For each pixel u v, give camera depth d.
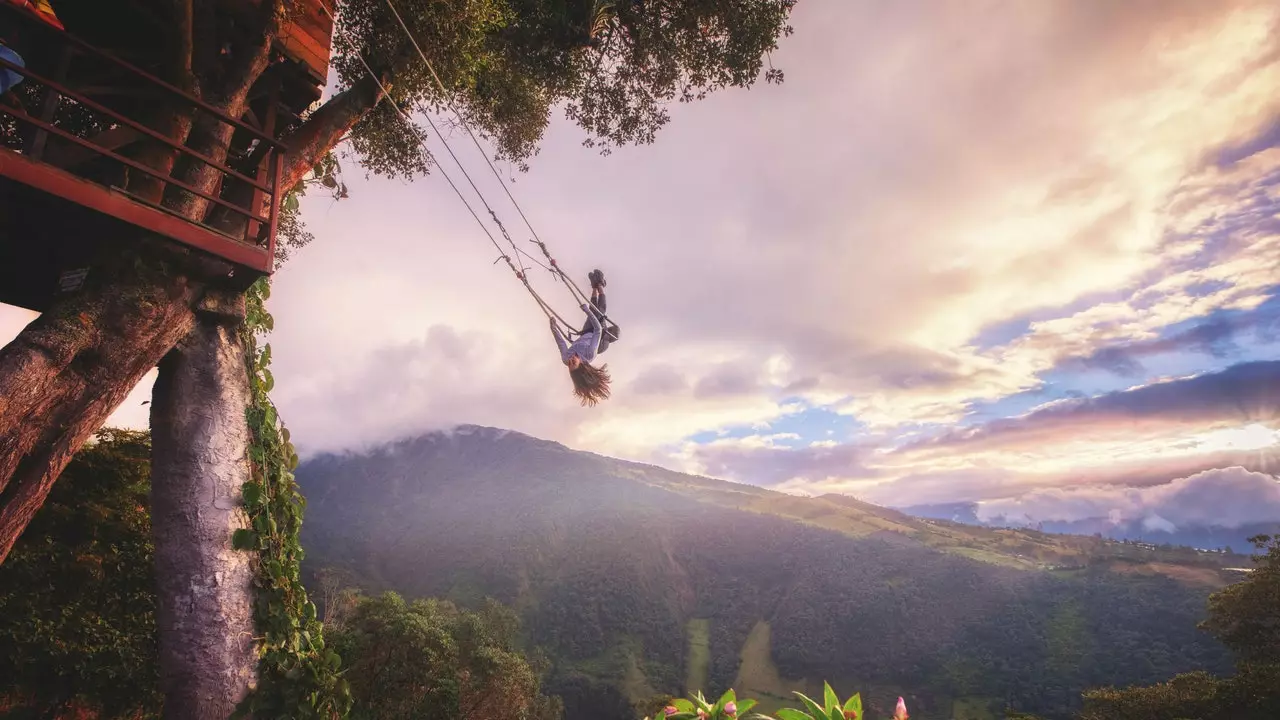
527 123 11.30
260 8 7.02
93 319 4.91
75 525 16.92
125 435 19.77
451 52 8.08
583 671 194.38
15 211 5.00
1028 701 141.88
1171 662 141.62
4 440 4.38
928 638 184.38
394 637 28.03
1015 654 166.25
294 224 10.62
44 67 6.75
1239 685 35.00
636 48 11.00
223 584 5.09
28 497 4.46
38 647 15.04
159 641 4.93
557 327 6.99
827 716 3.30
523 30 9.83
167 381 5.46
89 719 16.88
